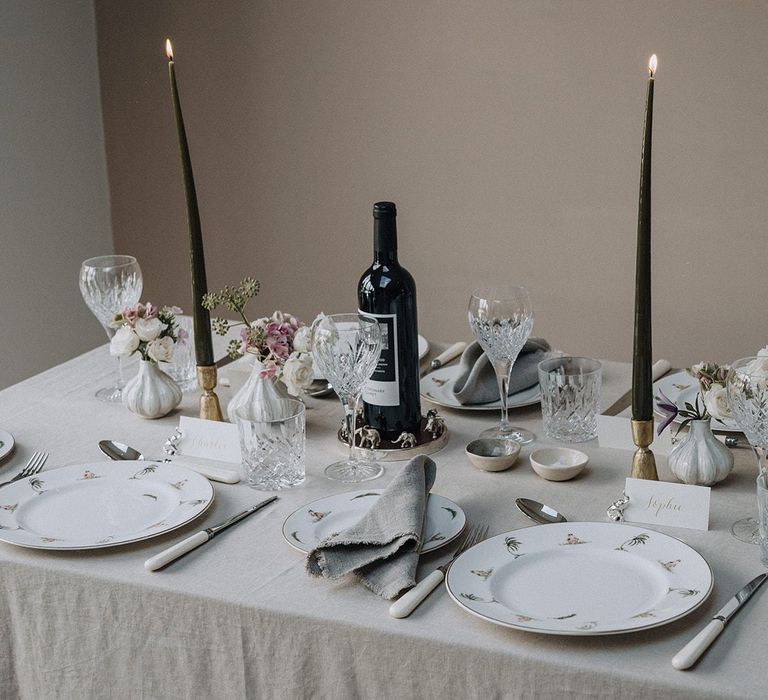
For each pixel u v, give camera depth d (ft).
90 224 12.42
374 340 4.70
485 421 5.55
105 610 4.02
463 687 3.44
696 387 5.59
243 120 12.02
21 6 11.10
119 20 12.07
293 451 4.72
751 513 4.26
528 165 11.03
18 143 11.21
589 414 5.18
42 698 4.32
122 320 5.65
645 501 4.27
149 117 12.32
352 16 11.27
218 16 11.76
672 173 10.48
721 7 9.84
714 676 3.14
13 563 4.14
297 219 12.18
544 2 10.50
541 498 4.54
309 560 3.82
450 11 10.88
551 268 11.26
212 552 4.15
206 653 3.89
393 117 11.43
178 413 5.84
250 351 5.20
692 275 10.69
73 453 5.32
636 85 10.37
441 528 4.16
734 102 10.03
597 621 3.42
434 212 11.59
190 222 5.21
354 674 3.63
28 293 11.51
